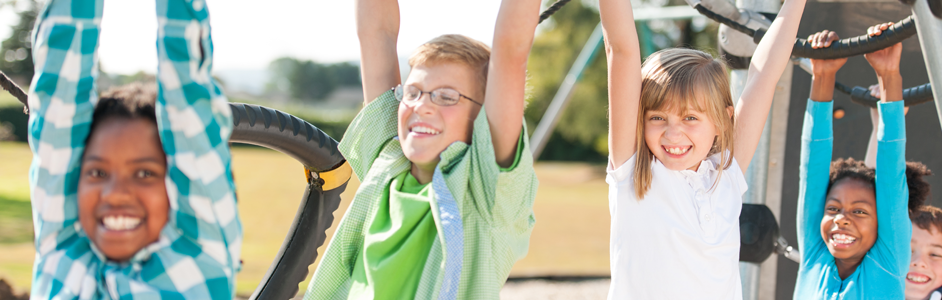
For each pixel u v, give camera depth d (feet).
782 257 9.39
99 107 3.81
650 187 5.59
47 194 3.74
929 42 5.34
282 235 27.17
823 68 6.56
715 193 5.74
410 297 4.52
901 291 6.25
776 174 8.44
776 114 8.25
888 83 6.28
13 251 21.42
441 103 4.62
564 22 80.64
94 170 3.72
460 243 4.36
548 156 87.51
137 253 3.74
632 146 5.56
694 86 5.41
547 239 27.94
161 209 3.77
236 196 4.00
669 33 75.10
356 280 4.83
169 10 3.61
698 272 5.51
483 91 4.80
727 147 5.79
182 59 3.61
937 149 8.95
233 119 6.27
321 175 7.52
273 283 7.58
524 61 4.42
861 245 6.43
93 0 3.76
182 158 3.65
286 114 7.05
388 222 4.83
